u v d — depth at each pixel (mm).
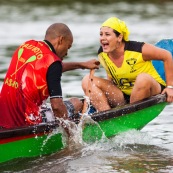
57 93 13633
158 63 17609
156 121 18344
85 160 14070
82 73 25797
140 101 15781
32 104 13742
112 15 53500
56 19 50719
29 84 13633
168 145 15609
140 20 49344
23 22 48531
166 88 16281
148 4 64125
